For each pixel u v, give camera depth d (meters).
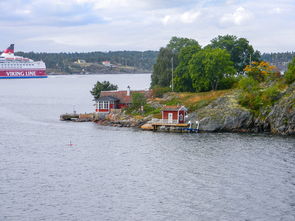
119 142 131.88
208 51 188.75
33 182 90.44
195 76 187.25
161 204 77.81
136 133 149.25
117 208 76.19
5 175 95.38
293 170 96.06
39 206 77.19
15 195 82.56
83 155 114.50
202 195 81.88
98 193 83.69
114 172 97.56
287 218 71.19
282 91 156.38
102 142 132.25
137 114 175.12
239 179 90.81
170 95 188.00
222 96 166.25
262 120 149.50
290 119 143.00
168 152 116.38
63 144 129.75
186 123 155.00
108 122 173.25
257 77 183.62
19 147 125.50
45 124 174.75
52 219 71.75
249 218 71.50
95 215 73.31
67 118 190.25
